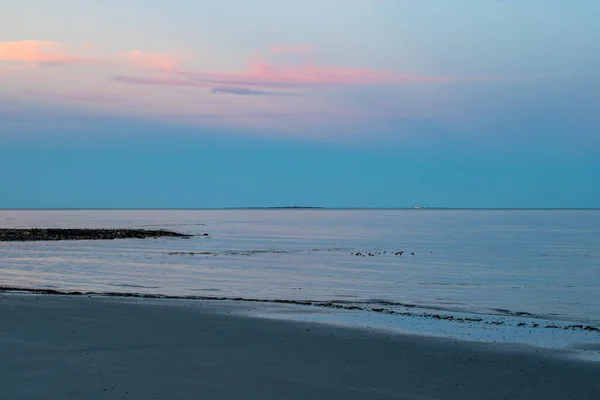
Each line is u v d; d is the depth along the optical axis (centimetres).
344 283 4350
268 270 5184
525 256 6975
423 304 3394
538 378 1703
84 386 1498
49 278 4353
